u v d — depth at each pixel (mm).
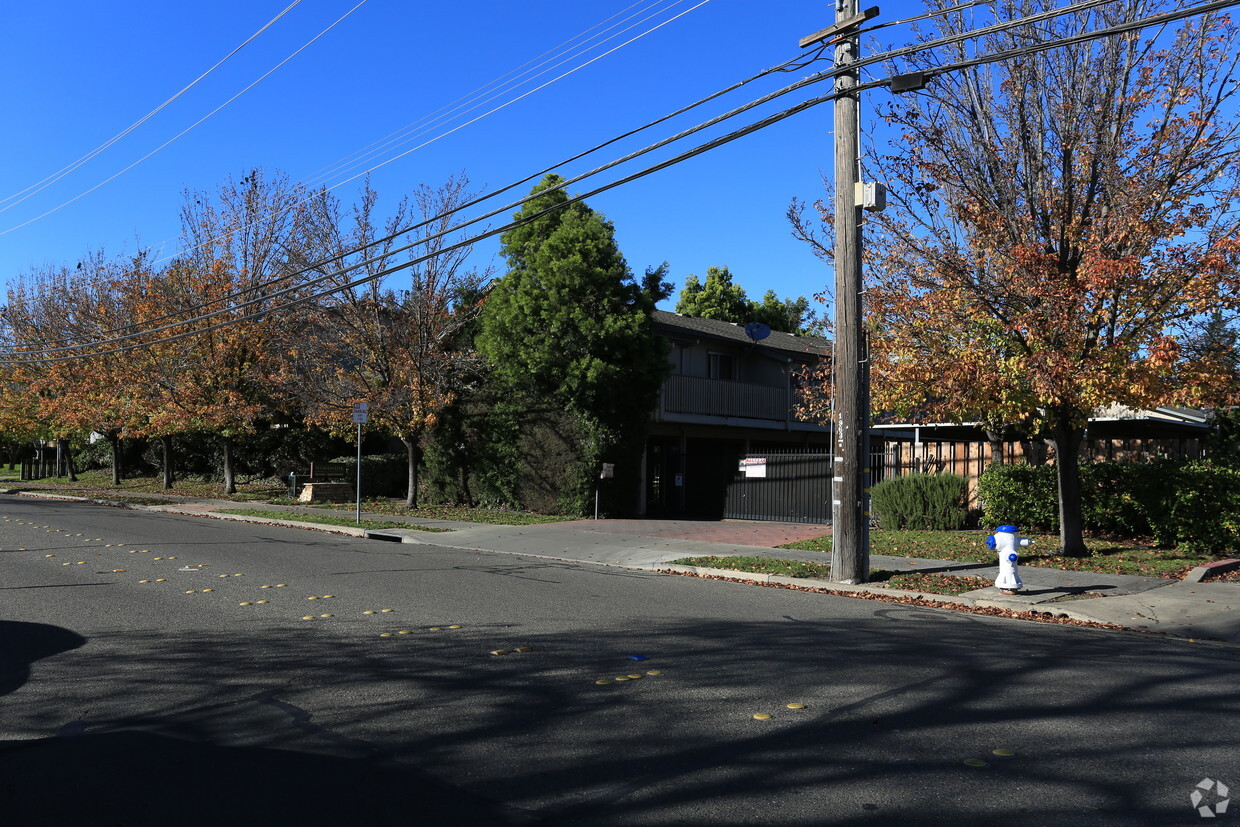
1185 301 11656
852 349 12133
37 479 42438
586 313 20734
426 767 4773
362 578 11805
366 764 4820
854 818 4141
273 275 26328
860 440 12188
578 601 10250
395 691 6234
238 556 13969
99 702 5996
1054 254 12352
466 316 23391
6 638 7953
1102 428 22766
